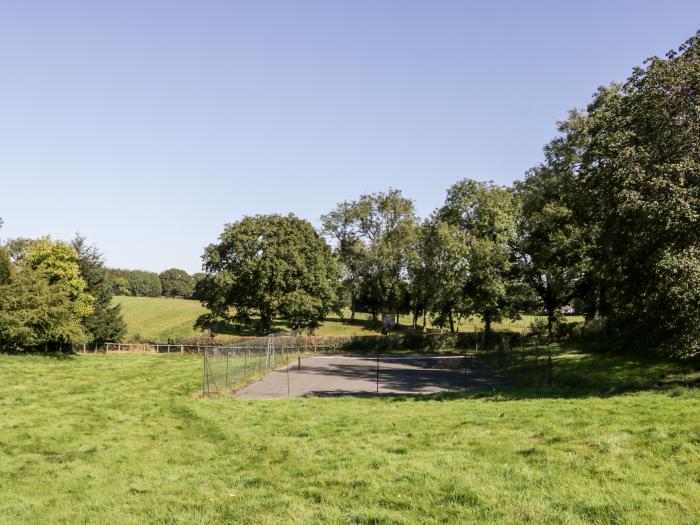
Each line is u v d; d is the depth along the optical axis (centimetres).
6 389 3041
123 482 1220
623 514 736
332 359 4878
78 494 1151
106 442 1734
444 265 5306
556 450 1096
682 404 1459
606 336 4141
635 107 2308
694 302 1930
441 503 835
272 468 1200
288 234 6788
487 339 5553
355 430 1584
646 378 2200
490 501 823
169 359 5022
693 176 2022
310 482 1029
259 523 817
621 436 1139
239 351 3925
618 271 2566
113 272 14862
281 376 3556
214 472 1234
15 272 4984
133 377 3566
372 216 8031
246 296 6519
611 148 2267
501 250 4916
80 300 5719
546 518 745
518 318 5391
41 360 4691
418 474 1000
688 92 2097
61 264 5550
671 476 881
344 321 8894
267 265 6375
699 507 746
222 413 2122
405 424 1608
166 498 1023
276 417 1958
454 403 2069
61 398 2730
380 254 7719
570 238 4350
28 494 1189
